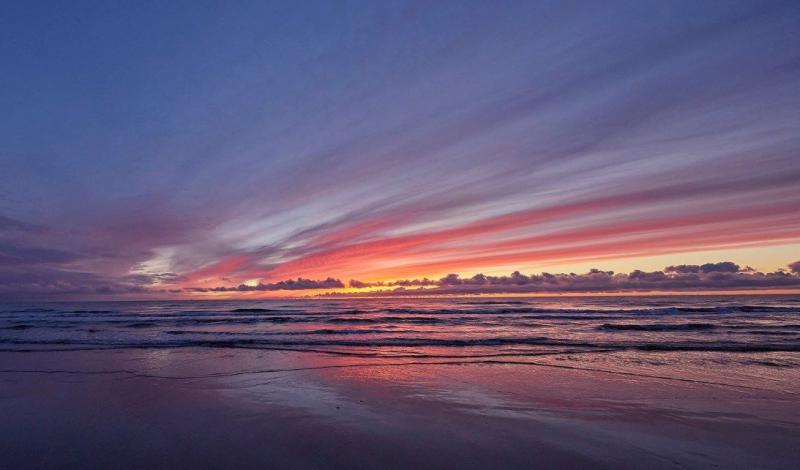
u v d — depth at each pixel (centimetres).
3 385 762
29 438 494
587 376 815
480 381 779
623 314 2895
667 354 1075
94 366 942
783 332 1623
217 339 1475
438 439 485
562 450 450
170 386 748
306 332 1797
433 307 4375
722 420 549
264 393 698
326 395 684
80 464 421
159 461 427
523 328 1938
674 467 407
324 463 421
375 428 523
